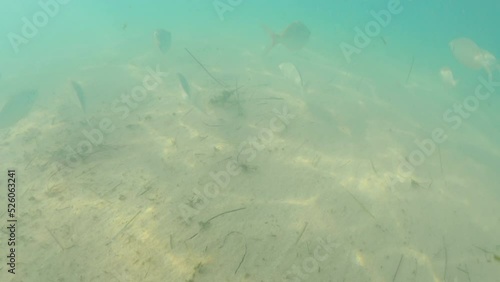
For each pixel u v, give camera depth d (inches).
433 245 123.0
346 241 119.2
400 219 132.0
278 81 270.8
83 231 118.3
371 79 330.0
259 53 386.0
